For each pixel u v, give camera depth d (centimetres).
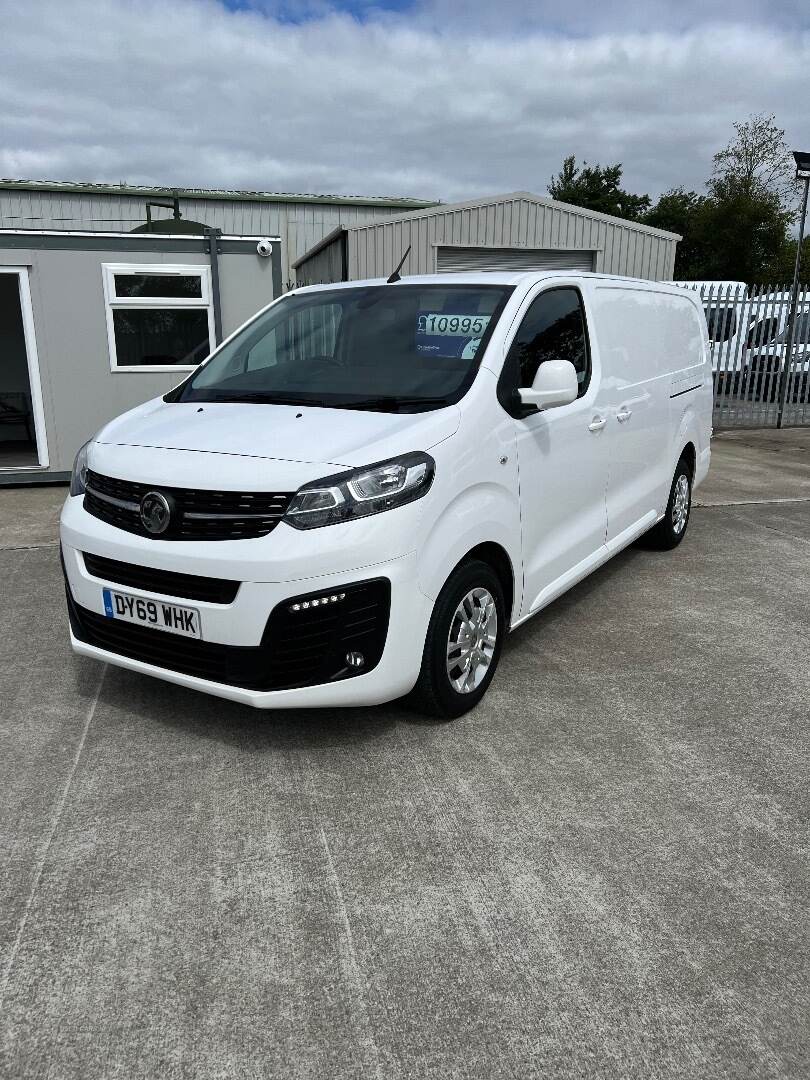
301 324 419
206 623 294
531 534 379
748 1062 193
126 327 880
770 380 1402
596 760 323
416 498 300
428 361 363
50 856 263
